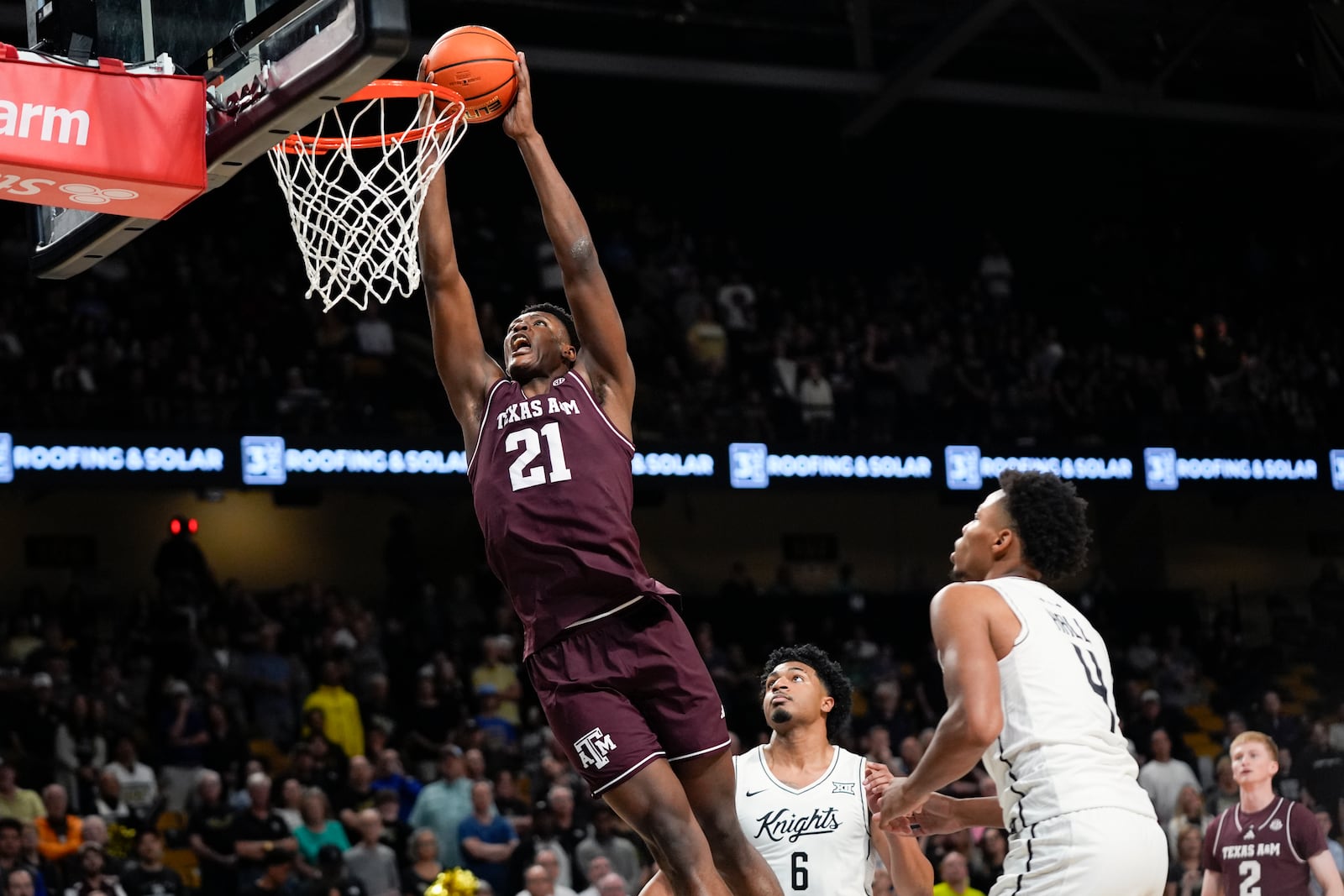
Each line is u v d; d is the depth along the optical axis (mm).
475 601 14828
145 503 16703
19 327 14617
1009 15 19250
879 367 17109
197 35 3980
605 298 3494
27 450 12570
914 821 3730
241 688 12578
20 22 14430
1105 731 3186
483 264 17391
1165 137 21859
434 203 3613
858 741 12312
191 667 12938
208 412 14008
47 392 13492
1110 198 21547
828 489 15359
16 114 3629
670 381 16297
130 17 4227
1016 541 3396
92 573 16344
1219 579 19609
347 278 3756
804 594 16031
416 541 17641
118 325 15078
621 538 3314
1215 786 13039
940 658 3207
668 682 3305
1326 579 18328
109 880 8938
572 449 3352
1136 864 3082
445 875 4852
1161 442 16922
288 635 13352
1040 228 21266
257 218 17188
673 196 20375
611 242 18094
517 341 3479
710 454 15008
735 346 17469
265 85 3729
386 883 9539
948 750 3121
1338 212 21688
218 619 13562
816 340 18031
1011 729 3174
